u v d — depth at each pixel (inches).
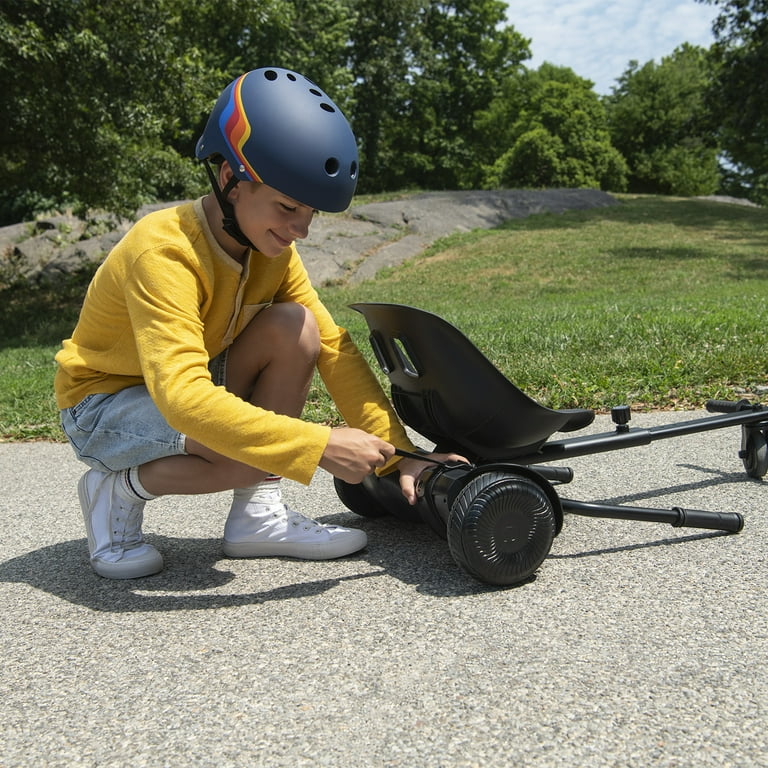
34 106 402.9
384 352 83.4
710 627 65.2
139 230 71.3
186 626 69.6
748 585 73.6
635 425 147.0
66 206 668.7
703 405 160.6
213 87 461.7
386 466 82.7
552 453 84.7
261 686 58.4
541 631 65.4
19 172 459.2
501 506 72.2
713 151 1670.8
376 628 67.2
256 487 86.4
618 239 616.1
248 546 86.5
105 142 442.0
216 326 76.2
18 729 54.4
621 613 68.4
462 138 1459.2
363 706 54.9
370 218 658.8
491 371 73.3
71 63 380.2
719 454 125.6
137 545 83.8
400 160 1406.3
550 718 52.5
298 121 66.0
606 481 112.5
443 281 522.6
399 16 1273.4
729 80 841.5
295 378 80.4
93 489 82.3
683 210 754.8
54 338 406.9
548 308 339.9
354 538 85.2
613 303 342.3
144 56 405.1
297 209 69.5
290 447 67.4
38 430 173.2
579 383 175.2
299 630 67.6
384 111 1318.9
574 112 1497.3
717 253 550.9
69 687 59.8
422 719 52.9
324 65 1063.6
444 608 70.6
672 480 111.6
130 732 53.2
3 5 364.2
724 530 87.0
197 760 49.6
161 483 78.3
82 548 94.7
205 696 57.4
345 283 539.8
